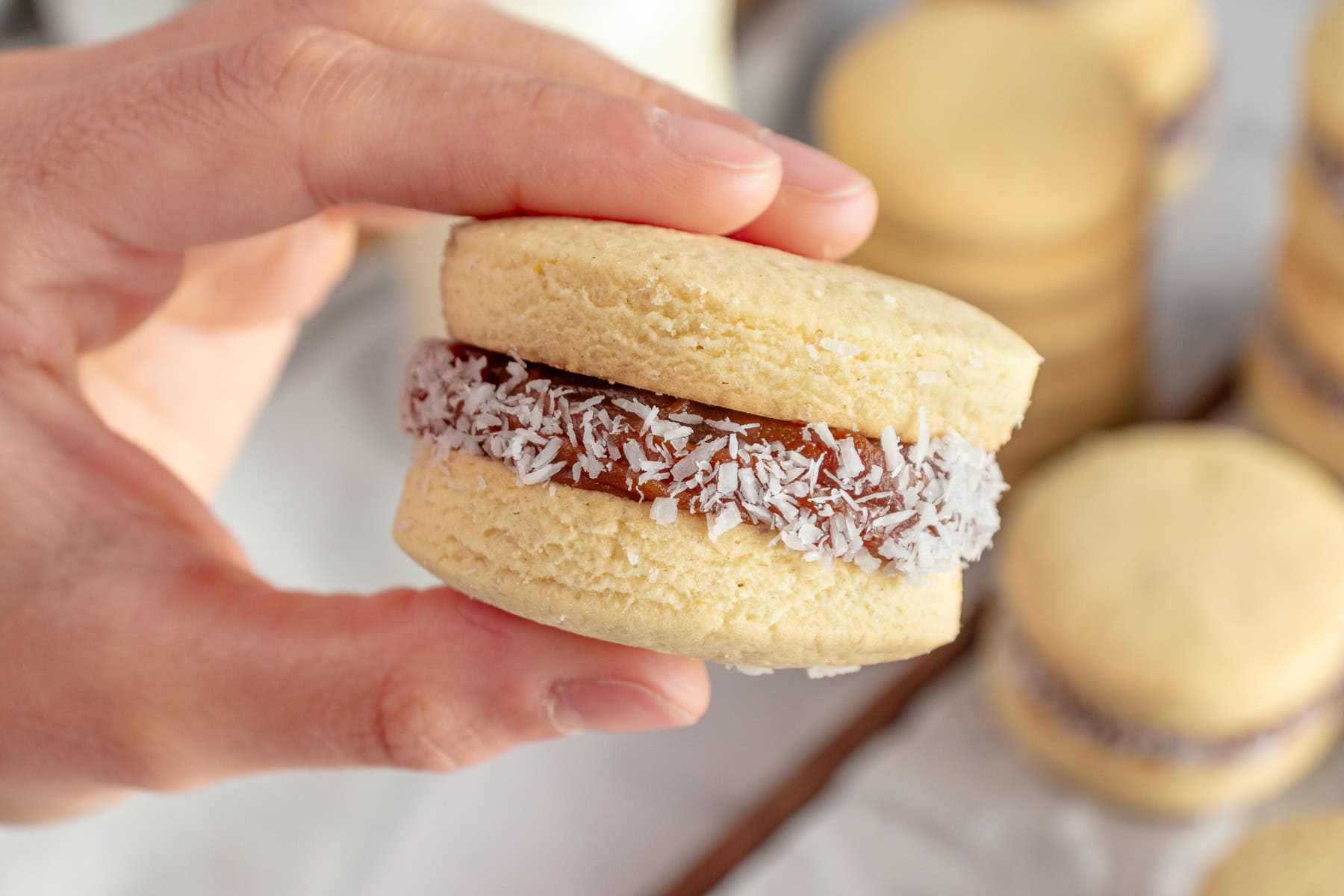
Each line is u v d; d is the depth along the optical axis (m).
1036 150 0.31
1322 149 0.29
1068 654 0.27
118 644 0.18
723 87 0.35
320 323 0.39
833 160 0.20
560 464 0.17
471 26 0.20
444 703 0.18
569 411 0.17
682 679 0.18
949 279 0.31
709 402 0.17
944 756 0.29
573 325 0.17
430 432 0.18
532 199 0.18
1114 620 0.27
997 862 0.28
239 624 0.18
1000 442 0.18
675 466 0.17
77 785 0.19
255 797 0.30
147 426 0.24
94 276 0.19
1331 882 0.24
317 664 0.18
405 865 0.29
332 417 0.37
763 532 0.17
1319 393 0.31
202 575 0.19
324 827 0.29
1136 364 0.34
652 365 0.17
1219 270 0.39
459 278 0.18
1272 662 0.27
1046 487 0.30
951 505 0.17
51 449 0.19
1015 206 0.30
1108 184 0.30
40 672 0.19
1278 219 0.40
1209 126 0.40
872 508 0.17
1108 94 0.32
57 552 0.19
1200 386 0.36
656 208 0.18
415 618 0.18
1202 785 0.28
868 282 0.18
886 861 0.28
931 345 0.17
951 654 0.31
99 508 0.19
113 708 0.19
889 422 0.17
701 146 0.18
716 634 0.17
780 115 0.43
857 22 0.43
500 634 0.18
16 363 0.19
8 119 0.19
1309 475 0.30
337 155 0.18
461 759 0.18
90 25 0.34
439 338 0.18
